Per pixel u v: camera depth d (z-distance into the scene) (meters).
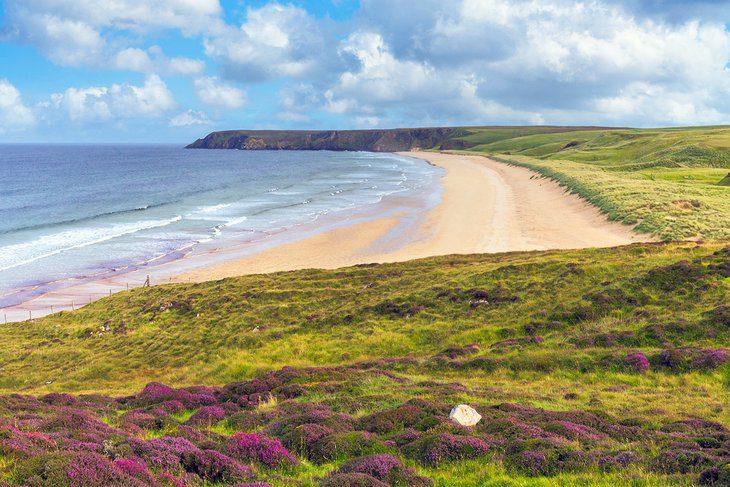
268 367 30.81
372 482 10.30
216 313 41.94
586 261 39.62
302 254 67.75
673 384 22.22
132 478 9.25
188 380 31.08
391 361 28.28
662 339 26.12
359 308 37.97
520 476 11.53
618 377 23.42
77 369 35.56
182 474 10.91
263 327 37.84
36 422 14.67
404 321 34.97
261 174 197.50
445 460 12.66
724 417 17.06
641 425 16.08
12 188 149.50
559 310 31.61
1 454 10.15
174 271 61.81
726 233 54.28
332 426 15.30
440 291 38.25
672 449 12.72
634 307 30.41
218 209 107.38
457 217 87.56
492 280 38.59
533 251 53.81
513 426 14.71
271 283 47.78
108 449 11.13
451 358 27.98
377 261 62.06
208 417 18.36
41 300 53.56
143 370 34.38
